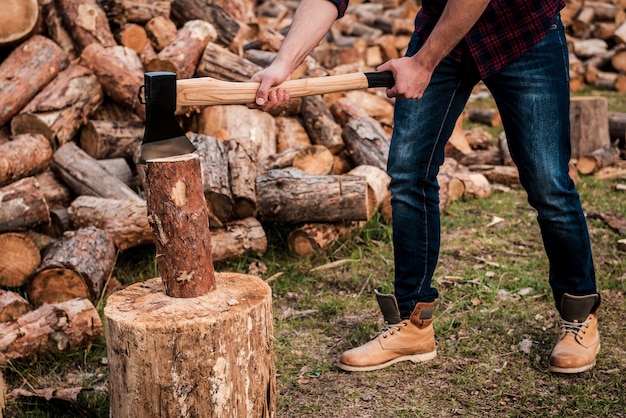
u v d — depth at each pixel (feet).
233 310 7.03
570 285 9.18
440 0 8.45
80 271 11.12
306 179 13.34
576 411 8.51
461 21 7.55
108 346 7.14
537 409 8.63
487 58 8.26
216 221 12.87
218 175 12.76
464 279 12.60
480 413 8.61
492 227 15.24
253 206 13.29
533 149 8.43
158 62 15.62
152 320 6.82
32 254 11.63
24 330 9.77
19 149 13.20
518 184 18.34
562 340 9.50
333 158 15.93
